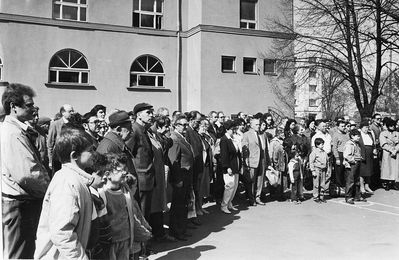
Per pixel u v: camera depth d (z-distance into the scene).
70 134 2.86
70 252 2.54
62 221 2.56
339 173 9.98
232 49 19.09
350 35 16.48
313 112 37.25
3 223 3.46
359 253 5.48
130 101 18.16
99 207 3.22
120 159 3.51
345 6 16.25
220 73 18.81
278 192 9.79
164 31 19.00
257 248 5.68
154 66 18.97
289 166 9.30
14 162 3.44
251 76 19.47
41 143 5.55
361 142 10.17
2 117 3.88
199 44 18.58
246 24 19.88
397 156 11.05
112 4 17.91
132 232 3.59
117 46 17.95
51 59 16.61
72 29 17.00
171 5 19.52
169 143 6.15
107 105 17.62
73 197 2.65
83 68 17.30
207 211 8.29
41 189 3.54
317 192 9.38
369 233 6.57
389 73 16.91
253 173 8.83
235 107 19.08
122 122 4.54
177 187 6.07
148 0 19.09
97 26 17.45
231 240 6.11
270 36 19.75
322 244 5.92
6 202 3.46
